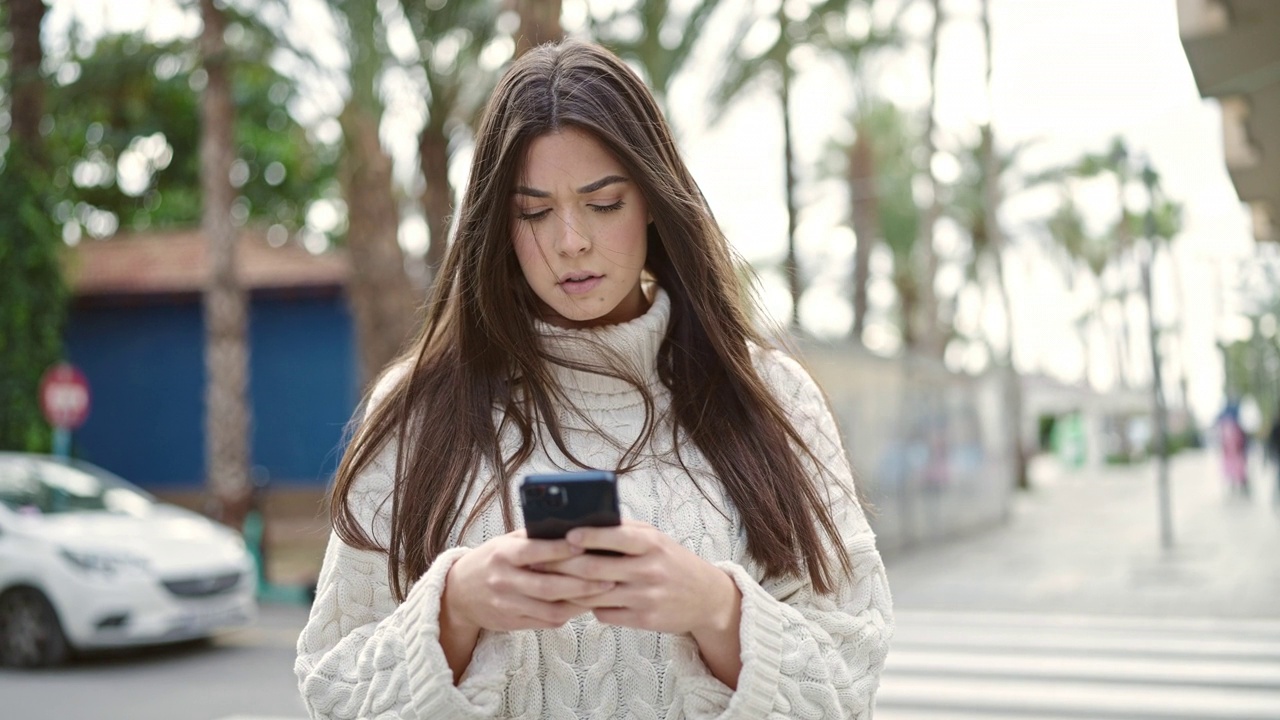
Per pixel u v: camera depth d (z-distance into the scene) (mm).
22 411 12102
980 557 13031
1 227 12133
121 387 18188
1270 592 9531
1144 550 13109
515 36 8195
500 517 1260
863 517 1397
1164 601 9352
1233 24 4668
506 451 1309
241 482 11102
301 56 8961
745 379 1327
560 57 1285
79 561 7176
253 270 17188
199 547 7742
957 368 16656
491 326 1301
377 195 9844
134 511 8094
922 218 22438
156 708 6207
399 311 9914
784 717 1097
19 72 11766
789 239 13250
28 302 12281
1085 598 9688
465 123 8836
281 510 17375
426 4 8398
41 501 7789
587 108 1222
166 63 11047
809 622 1202
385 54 8453
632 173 1235
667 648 1238
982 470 17297
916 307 30000
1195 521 17188
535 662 1218
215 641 8367
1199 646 7582
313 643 1287
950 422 15938
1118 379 48906
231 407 11141
